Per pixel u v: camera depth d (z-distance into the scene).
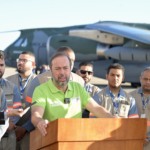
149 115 7.40
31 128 7.21
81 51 35.31
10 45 38.62
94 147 4.11
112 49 33.25
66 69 4.89
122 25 36.78
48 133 4.12
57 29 37.75
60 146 4.00
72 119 3.99
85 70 9.72
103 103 7.04
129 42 33.91
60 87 5.02
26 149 7.30
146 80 7.41
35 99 5.03
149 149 6.87
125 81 33.25
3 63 6.94
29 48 37.72
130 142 4.26
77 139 4.03
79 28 36.81
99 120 4.09
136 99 7.53
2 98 5.78
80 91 5.20
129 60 32.81
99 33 34.62
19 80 8.84
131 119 4.21
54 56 4.91
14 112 5.10
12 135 6.50
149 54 31.98
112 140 4.18
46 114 5.05
